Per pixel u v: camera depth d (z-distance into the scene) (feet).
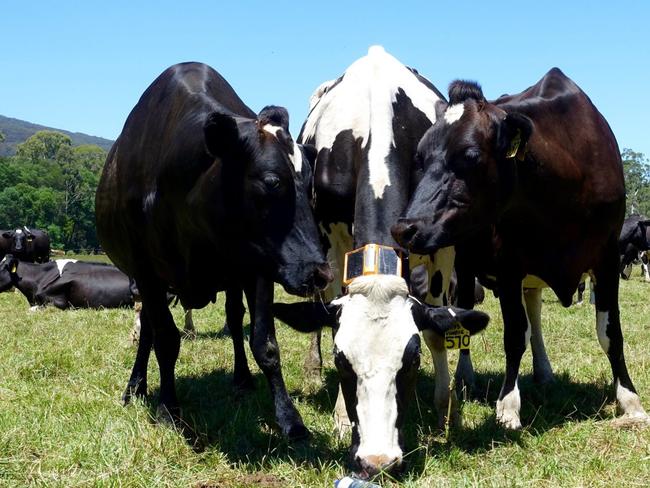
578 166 18.01
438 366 17.98
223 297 54.65
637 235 80.43
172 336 19.35
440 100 21.66
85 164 418.51
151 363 26.25
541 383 22.41
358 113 19.65
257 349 16.74
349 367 13.32
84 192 330.13
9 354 27.27
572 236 18.33
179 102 18.39
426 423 18.24
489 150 16.11
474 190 16.10
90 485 13.70
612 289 18.83
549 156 17.43
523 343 18.43
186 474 14.52
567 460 14.78
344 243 20.29
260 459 15.42
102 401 19.88
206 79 19.25
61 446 15.71
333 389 22.31
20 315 44.62
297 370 24.80
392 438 12.89
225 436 16.80
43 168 350.02
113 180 20.70
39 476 14.14
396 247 15.52
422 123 20.07
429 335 17.65
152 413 18.93
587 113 18.95
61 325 36.99
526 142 15.89
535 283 20.15
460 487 13.10
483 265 21.17
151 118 19.33
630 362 24.31
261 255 15.28
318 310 14.21
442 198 15.94
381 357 13.16
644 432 16.46
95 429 16.70
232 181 15.25
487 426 17.40
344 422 17.24
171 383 19.12
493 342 29.91
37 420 17.33
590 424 17.12
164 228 17.99
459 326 14.35
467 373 22.54
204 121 15.61
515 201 17.63
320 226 20.47
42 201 299.99
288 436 16.33
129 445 15.46
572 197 17.89
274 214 15.03
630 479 13.66
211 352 28.55
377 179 16.99
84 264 51.31
